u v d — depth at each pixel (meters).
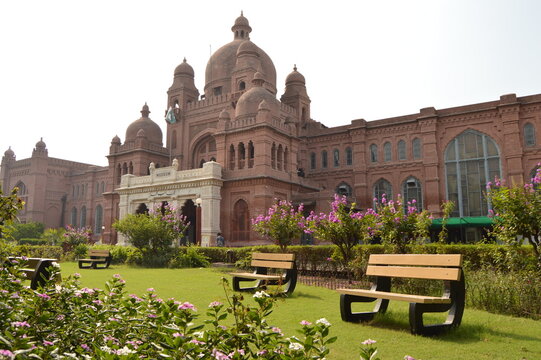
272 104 33.28
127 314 3.82
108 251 17.55
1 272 4.31
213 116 37.72
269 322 6.12
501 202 9.03
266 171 29.39
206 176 29.58
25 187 54.44
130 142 39.59
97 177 52.44
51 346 2.78
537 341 5.11
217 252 18.45
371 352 3.04
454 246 11.19
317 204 30.31
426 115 32.78
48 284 4.09
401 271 6.20
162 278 12.36
